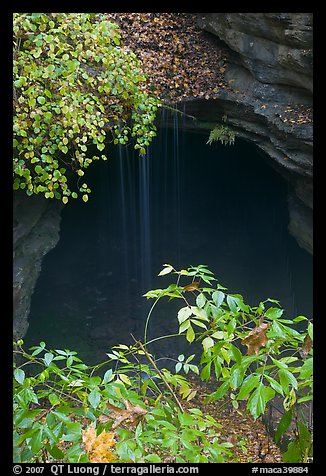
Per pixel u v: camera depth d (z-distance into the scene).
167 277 13.91
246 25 7.66
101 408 1.92
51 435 1.66
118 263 13.57
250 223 13.88
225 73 8.38
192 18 8.34
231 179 13.77
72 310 12.23
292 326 11.62
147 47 8.03
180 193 13.79
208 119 8.65
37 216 7.44
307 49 6.92
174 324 11.99
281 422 1.80
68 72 5.25
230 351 1.94
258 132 8.20
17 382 1.92
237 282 13.45
